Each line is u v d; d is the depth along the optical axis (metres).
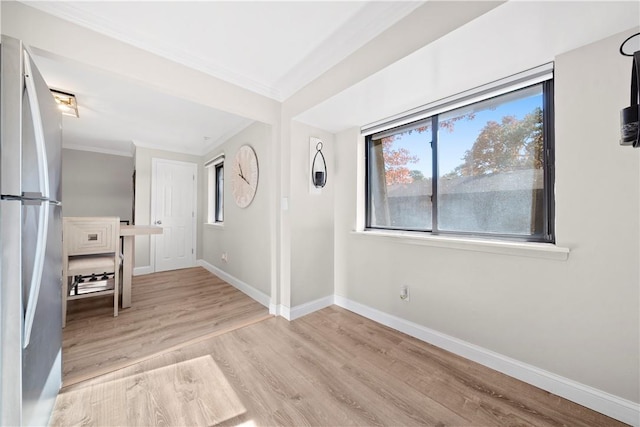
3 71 0.87
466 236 1.88
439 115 2.04
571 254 1.34
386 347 1.91
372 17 1.49
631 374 1.19
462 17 1.18
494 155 1.76
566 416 1.25
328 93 1.94
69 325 2.28
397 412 1.30
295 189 2.42
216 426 1.22
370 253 2.42
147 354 1.82
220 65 1.98
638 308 1.17
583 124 1.30
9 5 1.27
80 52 1.45
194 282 3.73
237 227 3.48
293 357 1.78
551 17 1.10
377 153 2.54
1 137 0.86
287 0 1.36
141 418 1.26
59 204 1.42
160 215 4.36
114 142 4.22
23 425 0.93
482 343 1.69
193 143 4.25
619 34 1.21
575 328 1.34
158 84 1.73
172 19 1.49
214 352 1.84
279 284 2.53
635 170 1.17
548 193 1.52
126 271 2.73
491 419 1.25
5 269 0.87
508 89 1.63
